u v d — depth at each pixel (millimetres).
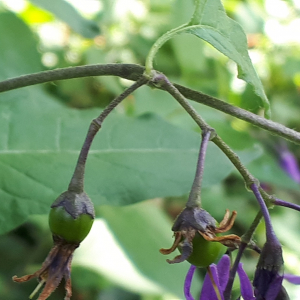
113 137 117
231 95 204
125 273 132
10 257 162
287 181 189
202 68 195
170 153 116
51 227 78
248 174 85
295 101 256
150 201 183
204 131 85
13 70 151
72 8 155
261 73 253
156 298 159
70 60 214
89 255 137
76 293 163
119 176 112
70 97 203
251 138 168
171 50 213
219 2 92
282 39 253
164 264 135
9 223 107
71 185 79
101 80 184
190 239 76
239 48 94
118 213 151
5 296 150
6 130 116
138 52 218
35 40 157
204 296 88
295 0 265
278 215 212
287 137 94
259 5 268
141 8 229
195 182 79
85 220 77
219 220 203
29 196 109
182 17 181
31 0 145
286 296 81
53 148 116
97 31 158
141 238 143
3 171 111
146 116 120
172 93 87
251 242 88
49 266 77
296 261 188
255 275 79
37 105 132
